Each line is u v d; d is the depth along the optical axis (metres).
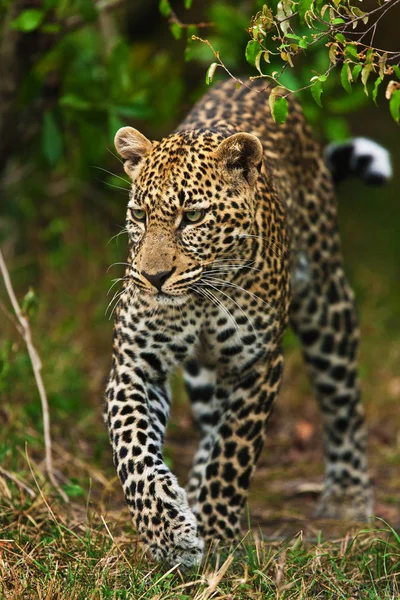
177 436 11.58
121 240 14.13
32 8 10.88
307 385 12.80
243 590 6.70
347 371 9.98
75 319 12.27
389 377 13.01
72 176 13.76
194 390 9.18
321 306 9.73
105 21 13.10
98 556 7.09
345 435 10.12
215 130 8.07
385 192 19.44
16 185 14.13
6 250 13.96
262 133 8.91
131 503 6.97
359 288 14.31
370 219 18.39
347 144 10.90
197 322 7.71
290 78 9.73
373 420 12.32
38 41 11.19
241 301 7.73
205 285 7.50
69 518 7.97
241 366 7.94
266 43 11.10
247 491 7.92
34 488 8.43
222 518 7.75
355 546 7.75
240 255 7.59
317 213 9.59
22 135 12.04
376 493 10.62
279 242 8.12
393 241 17.42
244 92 9.34
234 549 7.48
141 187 7.37
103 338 12.81
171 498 6.81
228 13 11.66
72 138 12.77
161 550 6.75
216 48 11.55
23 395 10.51
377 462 11.44
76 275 13.49
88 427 10.65
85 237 13.98
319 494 10.40
